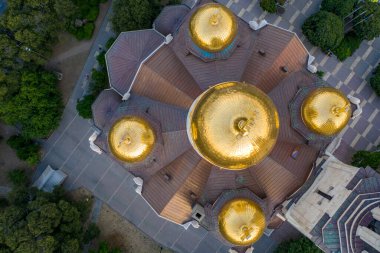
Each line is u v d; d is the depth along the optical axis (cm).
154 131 4744
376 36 7019
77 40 7175
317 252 6425
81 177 7138
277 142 5000
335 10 6906
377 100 7288
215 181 4984
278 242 7062
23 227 5981
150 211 7175
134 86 5394
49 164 7125
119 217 7156
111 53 5888
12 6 6219
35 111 6631
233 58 5128
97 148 5722
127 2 6300
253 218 4416
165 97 5144
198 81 4975
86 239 6700
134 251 7138
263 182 5075
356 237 4469
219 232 4672
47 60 6844
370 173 4719
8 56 6284
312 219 4850
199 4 5956
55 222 6078
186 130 4709
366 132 7238
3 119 6638
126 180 7175
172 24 5931
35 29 6341
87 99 6819
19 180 6875
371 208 4469
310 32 6894
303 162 5206
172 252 7150
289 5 7244
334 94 4666
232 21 4766
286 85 5241
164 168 5212
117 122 4691
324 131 4775
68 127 7150
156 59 5225
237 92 3756
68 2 6391
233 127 3544
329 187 5019
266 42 5366
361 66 7300
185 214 5397
